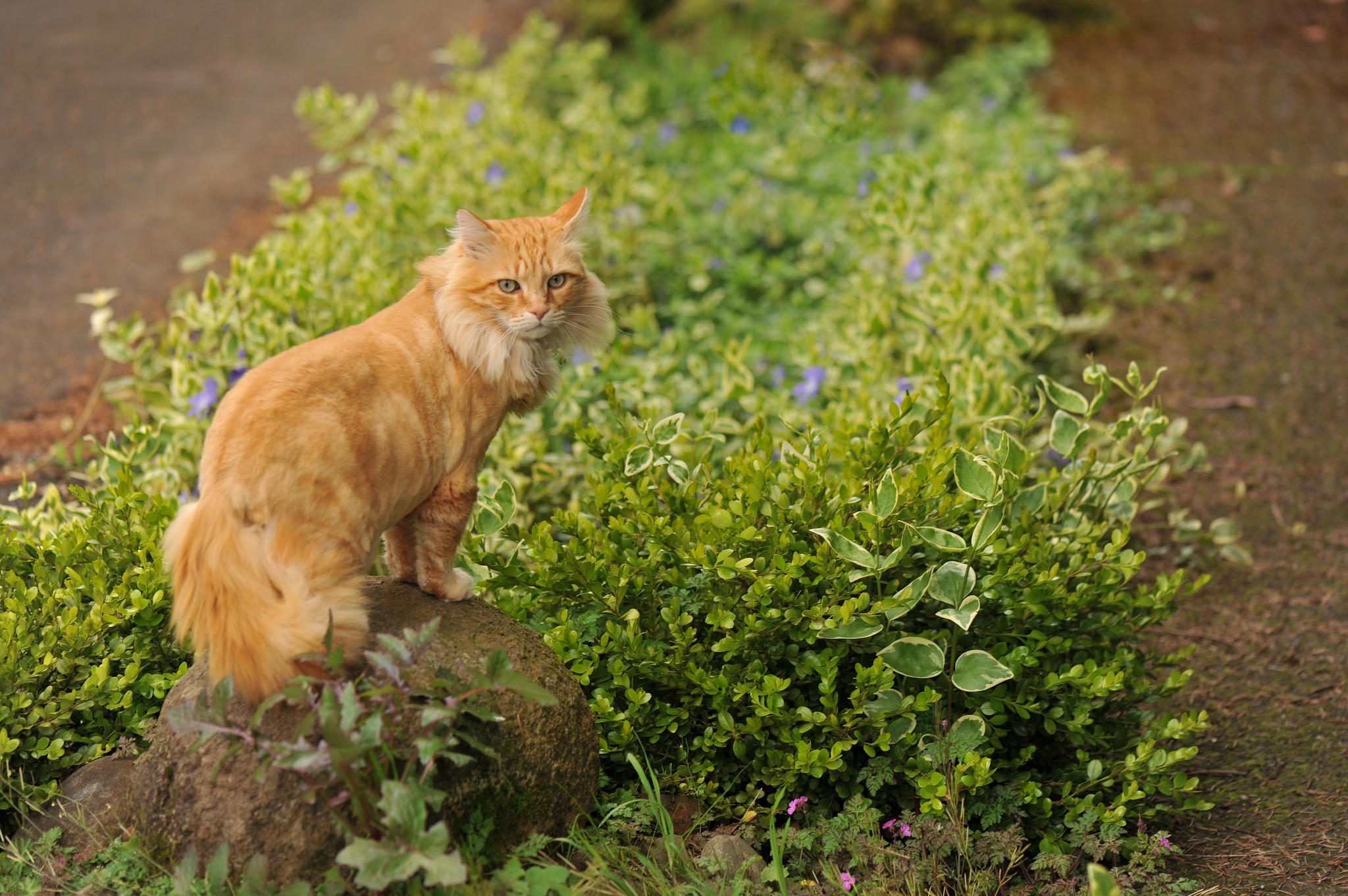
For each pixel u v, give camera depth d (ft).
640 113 31.19
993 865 10.90
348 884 8.84
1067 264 24.63
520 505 15.14
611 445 12.44
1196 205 28.60
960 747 11.05
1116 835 11.29
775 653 11.87
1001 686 12.01
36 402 19.67
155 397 17.31
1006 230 21.98
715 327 22.94
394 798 8.22
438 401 10.19
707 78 34.81
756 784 11.89
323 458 8.93
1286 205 28.50
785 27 37.78
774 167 27.58
